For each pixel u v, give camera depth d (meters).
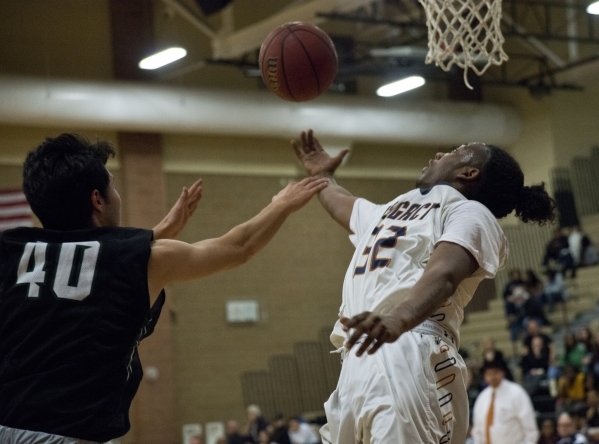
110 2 14.98
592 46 16.59
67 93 13.34
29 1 14.36
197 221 15.59
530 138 17.56
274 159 16.41
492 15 5.11
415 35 15.94
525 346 13.68
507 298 15.84
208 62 14.15
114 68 14.82
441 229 2.64
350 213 3.20
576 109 17.50
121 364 2.22
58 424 2.13
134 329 2.25
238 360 15.63
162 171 15.25
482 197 2.84
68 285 2.23
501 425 8.09
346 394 2.65
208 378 15.34
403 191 17.52
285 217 2.65
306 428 13.45
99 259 2.26
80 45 14.63
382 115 15.83
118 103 13.73
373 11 14.56
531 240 17.47
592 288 15.45
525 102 17.67
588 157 17.47
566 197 16.92
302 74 3.63
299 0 13.14
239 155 16.08
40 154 2.35
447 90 17.81
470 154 2.88
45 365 2.18
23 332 2.22
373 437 2.50
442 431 2.59
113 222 2.44
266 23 12.99
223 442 13.63
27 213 12.02
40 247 2.29
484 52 5.09
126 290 2.25
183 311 15.37
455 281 2.34
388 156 17.47
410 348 2.56
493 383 8.27
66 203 2.33
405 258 2.64
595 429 9.82
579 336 13.36
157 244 2.36
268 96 14.86
